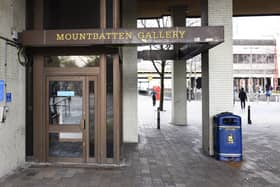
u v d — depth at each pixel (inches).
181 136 479.8
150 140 444.5
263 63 2151.8
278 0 512.7
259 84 2161.7
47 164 302.7
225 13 337.7
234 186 240.5
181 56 478.9
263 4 535.8
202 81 366.3
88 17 310.7
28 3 311.3
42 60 310.7
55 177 260.2
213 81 336.8
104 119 304.7
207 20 342.6
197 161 317.7
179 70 614.2
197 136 479.2
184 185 242.1
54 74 310.0
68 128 309.3
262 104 1328.7
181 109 619.2
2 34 260.5
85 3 311.3
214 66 337.1
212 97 336.8
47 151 310.5
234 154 319.0
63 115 310.5
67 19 312.7
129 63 437.7
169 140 443.8
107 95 305.0
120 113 334.3
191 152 360.8
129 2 435.8
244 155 345.7
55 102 311.3
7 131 270.7
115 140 303.9
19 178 256.8
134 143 421.1
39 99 311.3
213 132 337.7
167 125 619.5
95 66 306.5
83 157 307.0
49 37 279.9
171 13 583.2
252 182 250.4
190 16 637.9
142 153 356.2
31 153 312.3
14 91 284.5
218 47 336.5
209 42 275.9
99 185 240.4
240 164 306.5
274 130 541.3
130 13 435.5
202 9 363.9
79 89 308.7
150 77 1620.3
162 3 537.0
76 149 308.5
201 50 341.7
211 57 337.1
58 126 310.5
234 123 319.6
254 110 999.6
